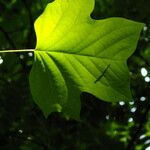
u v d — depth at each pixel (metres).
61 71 0.62
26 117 1.30
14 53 1.02
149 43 1.51
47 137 1.34
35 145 1.38
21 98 1.25
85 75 0.62
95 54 0.62
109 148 1.36
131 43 0.61
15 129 1.22
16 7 1.55
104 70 0.62
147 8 1.39
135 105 1.31
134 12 1.45
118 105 1.32
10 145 1.12
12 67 1.21
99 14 1.51
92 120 1.40
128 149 1.22
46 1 0.66
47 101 0.63
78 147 1.44
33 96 0.62
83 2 0.59
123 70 0.62
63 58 0.62
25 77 1.19
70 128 1.42
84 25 0.61
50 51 0.62
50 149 1.34
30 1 1.51
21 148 1.39
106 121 1.40
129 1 1.43
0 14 1.53
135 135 1.22
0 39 1.33
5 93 1.24
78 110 0.63
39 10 1.36
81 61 0.62
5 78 1.27
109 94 0.62
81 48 0.62
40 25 0.60
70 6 0.60
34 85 0.62
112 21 0.60
